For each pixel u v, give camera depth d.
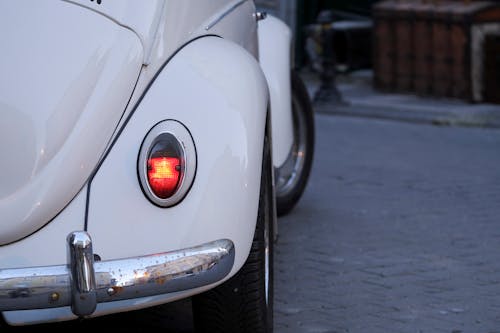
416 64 16.38
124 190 4.35
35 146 4.32
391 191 9.41
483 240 7.65
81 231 4.11
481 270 6.86
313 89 17.97
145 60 4.61
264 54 7.31
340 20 19.80
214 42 5.03
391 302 6.16
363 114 14.81
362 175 10.16
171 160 4.32
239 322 4.92
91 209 4.33
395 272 6.79
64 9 4.62
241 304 4.87
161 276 4.23
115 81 4.50
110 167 4.38
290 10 19.69
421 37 16.19
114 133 4.45
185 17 4.96
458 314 5.95
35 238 4.31
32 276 4.08
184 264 4.29
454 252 7.30
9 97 4.37
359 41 18.81
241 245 4.48
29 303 4.09
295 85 8.10
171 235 4.34
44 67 4.45
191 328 5.70
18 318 4.30
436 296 6.29
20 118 4.34
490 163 10.95
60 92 4.41
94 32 4.60
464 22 15.30
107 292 4.14
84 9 4.66
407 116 14.39
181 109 4.50
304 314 5.92
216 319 4.92
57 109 4.38
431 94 16.16
